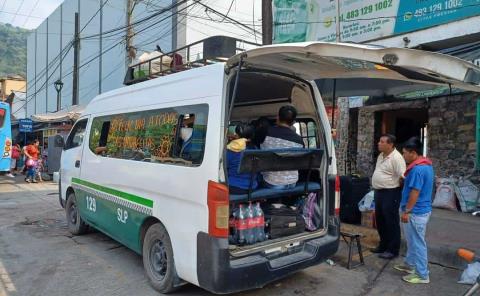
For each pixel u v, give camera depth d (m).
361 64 3.74
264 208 4.29
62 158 7.14
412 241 4.70
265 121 4.81
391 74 4.06
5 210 9.39
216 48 4.54
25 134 21.81
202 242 3.67
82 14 28.45
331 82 5.41
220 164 3.62
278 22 11.98
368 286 4.58
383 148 5.38
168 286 4.19
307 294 4.36
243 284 3.69
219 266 3.55
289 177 4.30
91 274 4.96
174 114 4.27
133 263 5.37
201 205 3.71
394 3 8.93
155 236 4.43
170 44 19.28
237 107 5.50
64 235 6.86
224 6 19.98
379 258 5.50
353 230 6.57
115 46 23.27
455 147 8.56
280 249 4.10
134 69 6.00
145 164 4.57
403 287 4.55
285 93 4.89
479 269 4.65
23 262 5.43
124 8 22.69
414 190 4.53
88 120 6.31
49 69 36.72
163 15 19.50
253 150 3.77
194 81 4.07
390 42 9.02
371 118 10.55
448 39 7.96
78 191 6.39
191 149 3.92
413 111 10.56
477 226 6.70
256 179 4.09
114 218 5.27
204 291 4.38
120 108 5.41
